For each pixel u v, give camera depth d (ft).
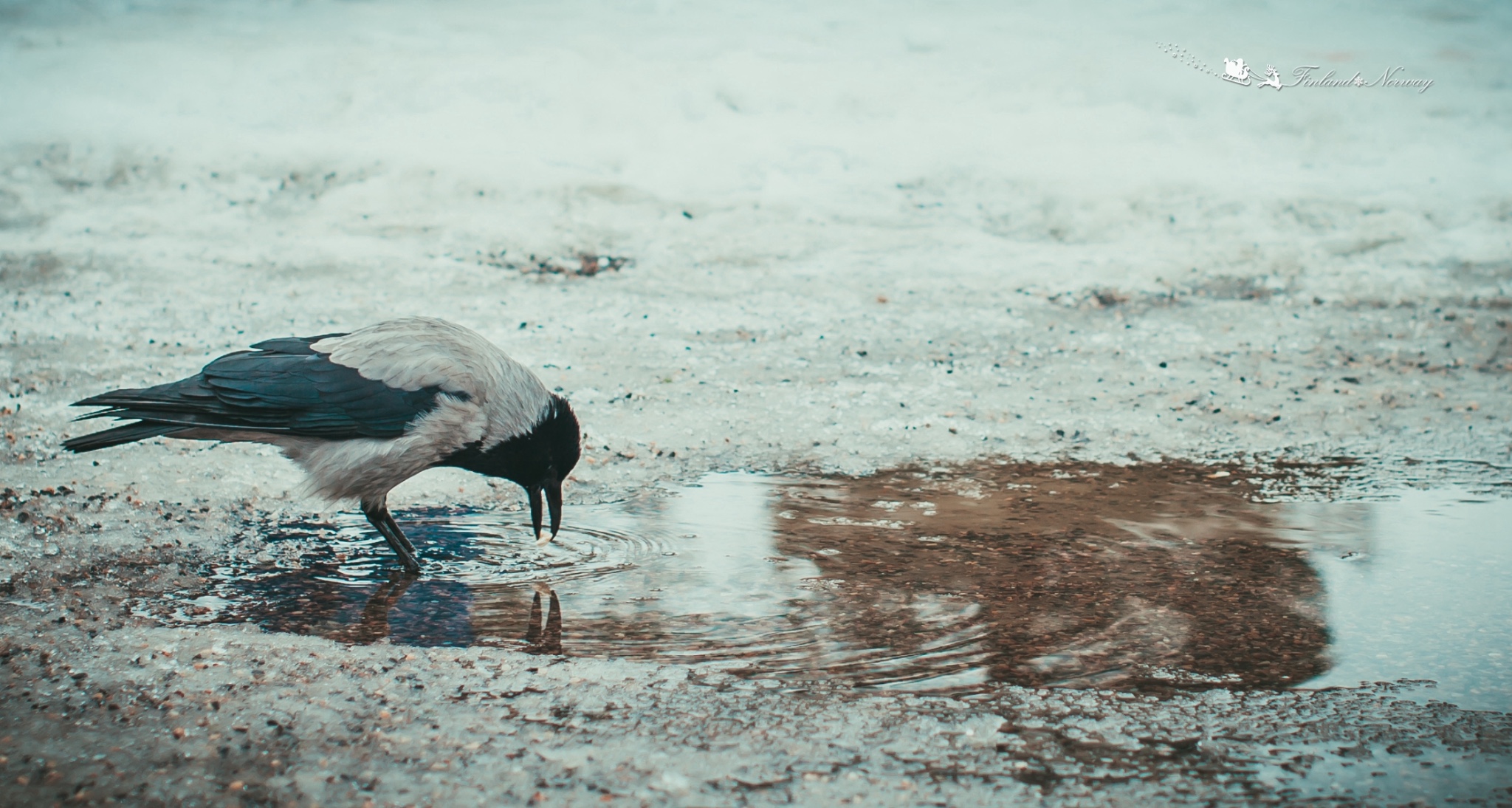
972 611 17.04
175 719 13.29
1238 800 12.01
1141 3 76.74
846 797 11.96
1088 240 44.57
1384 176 50.39
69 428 24.53
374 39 64.08
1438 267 42.04
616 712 13.67
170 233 43.04
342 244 42.06
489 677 14.58
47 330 32.35
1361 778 12.43
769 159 51.67
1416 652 15.70
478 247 42.42
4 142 49.52
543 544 19.79
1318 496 22.66
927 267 41.45
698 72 58.80
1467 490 23.03
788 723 13.46
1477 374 31.53
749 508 21.63
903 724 13.48
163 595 17.29
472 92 56.24
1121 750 13.00
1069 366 31.76
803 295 38.34
